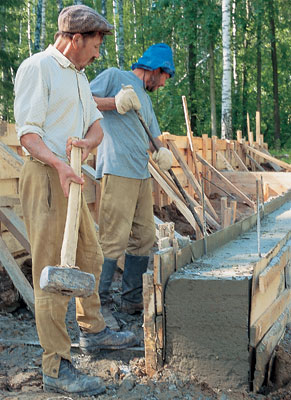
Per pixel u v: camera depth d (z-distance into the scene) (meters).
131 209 3.73
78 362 3.08
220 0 23.14
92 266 2.93
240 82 30.59
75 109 2.74
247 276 2.61
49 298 2.62
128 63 29.39
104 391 2.66
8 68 18.70
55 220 2.66
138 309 3.94
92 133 2.89
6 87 18.44
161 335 2.70
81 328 3.13
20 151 4.98
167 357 2.71
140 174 3.75
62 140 2.70
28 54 25.05
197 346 2.65
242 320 2.56
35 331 3.55
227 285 2.57
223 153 11.05
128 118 3.70
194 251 3.07
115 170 3.67
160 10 23.98
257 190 3.20
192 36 22.69
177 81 25.16
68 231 2.40
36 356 3.13
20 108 2.61
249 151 12.87
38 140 2.57
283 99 31.84
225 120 18.67
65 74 2.70
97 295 3.08
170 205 7.36
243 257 3.13
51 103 2.64
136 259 3.87
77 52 2.72
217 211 8.24
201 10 22.44
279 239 3.74
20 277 3.93
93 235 2.90
